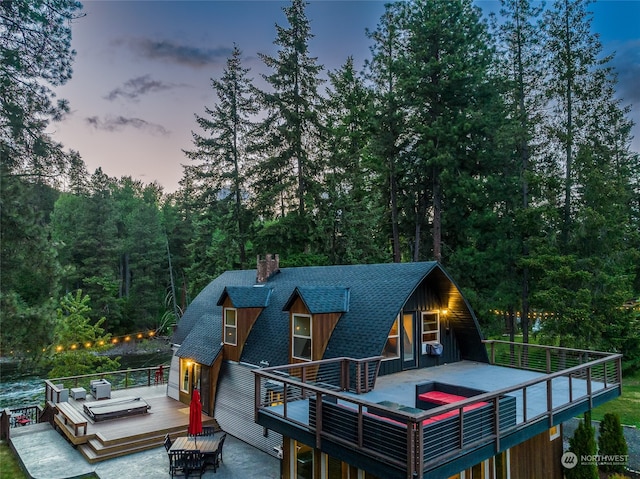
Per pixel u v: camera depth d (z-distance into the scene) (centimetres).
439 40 2734
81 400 1891
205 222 3853
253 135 3372
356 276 1645
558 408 988
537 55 2594
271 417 962
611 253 2227
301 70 3312
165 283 5388
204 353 1745
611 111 2431
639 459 1405
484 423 775
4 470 1363
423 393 1021
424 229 3117
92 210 4850
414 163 2911
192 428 1359
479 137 2673
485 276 2633
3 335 1473
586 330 2066
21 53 1540
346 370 1180
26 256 1545
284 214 3650
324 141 3366
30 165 1612
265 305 1750
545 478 1108
